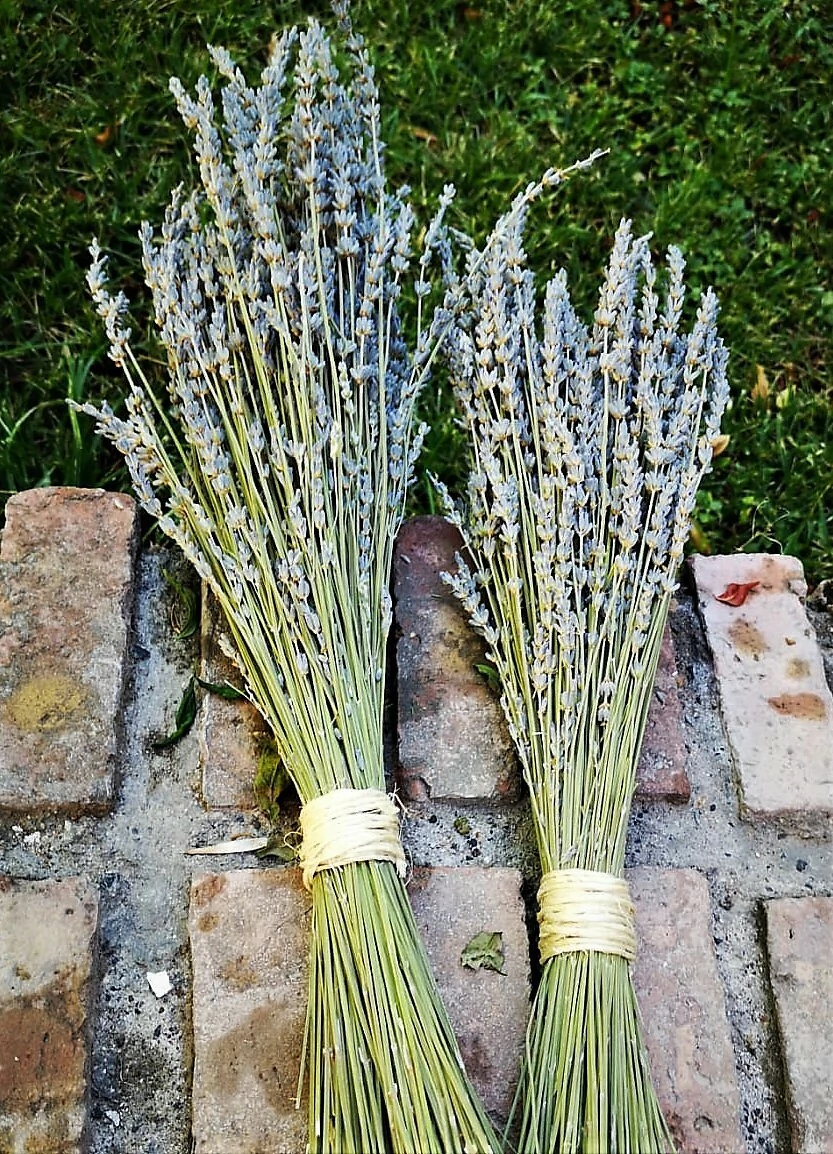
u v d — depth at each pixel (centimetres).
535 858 43
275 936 41
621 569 42
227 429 42
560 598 41
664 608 43
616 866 39
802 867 44
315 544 41
